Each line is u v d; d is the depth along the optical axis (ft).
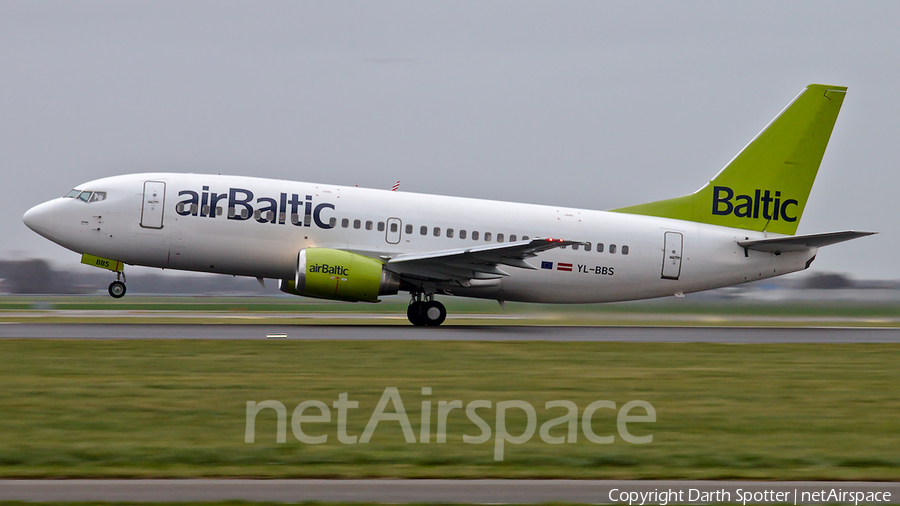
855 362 270.05
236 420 164.25
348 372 220.64
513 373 226.38
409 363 239.71
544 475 129.49
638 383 215.72
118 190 335.47
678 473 132.36
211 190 337.93
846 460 141.49
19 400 178.29
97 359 235.20
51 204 337.31
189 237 334.03
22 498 111.55
